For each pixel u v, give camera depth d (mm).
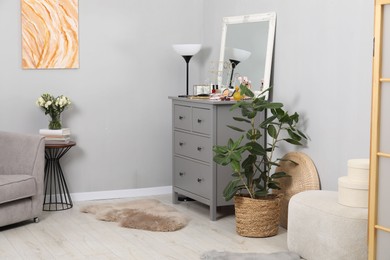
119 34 6348
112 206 5883
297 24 5160
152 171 6582
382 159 3650
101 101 6336
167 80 6566
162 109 6574
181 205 6020
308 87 5059
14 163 5406
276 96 5484
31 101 6074
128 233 5047
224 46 6137
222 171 5410
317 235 4199
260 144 5566
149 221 5227
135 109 6469
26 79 6047
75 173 6293
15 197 5066
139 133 6508
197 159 5602
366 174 4109
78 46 6191
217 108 5352
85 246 4719
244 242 4801
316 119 4988
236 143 4953
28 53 6020
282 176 5039
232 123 5426
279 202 4988
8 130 6020
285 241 4824
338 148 4762
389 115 3588
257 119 5551
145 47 6457
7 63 5969
